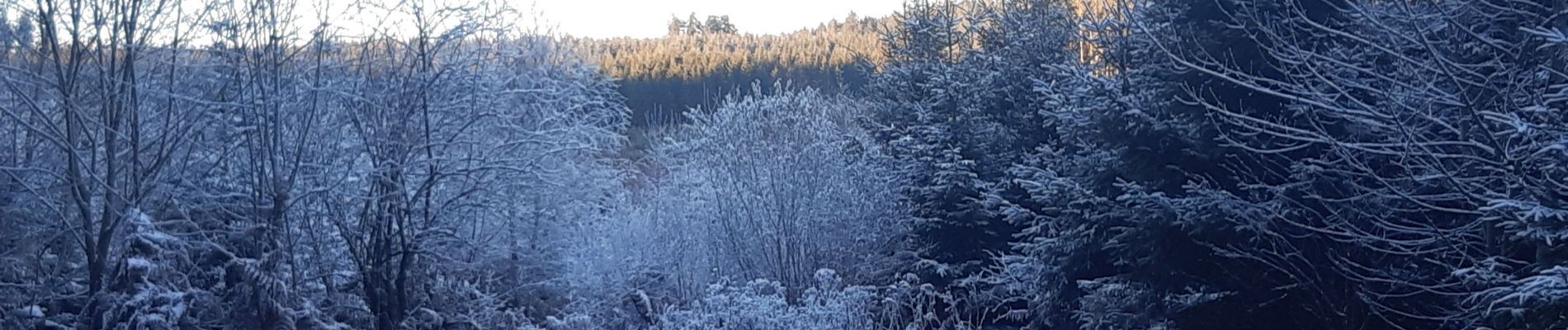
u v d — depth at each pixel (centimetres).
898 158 2181
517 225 1636
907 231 2044
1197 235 1096
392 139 1263
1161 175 1184
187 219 1117
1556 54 791
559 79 1659
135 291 1028
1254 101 1122
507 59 1447
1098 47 1413
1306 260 1067
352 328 1250
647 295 1772
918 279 1692
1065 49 2009
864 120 2403
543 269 1680
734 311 1315
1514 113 743
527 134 1441
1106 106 1211
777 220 1948
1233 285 1152
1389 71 941
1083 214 1260
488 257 1536
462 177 1386
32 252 1121
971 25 2333
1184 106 1143
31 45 1058
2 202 1102
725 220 1983
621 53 4669
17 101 1097
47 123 1014
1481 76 797
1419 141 875
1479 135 859
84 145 1095
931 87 2167
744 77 4353
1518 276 827
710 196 2052
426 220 1289
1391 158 986
